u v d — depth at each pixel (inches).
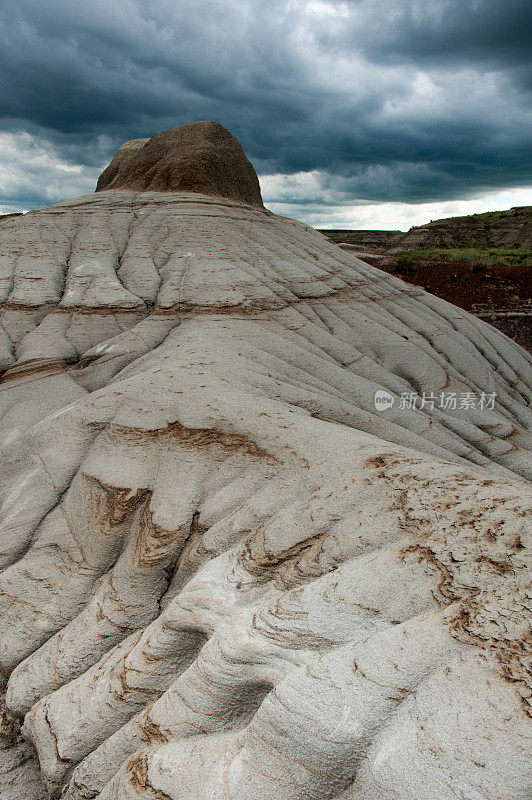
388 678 162.1
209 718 192.4
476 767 132.5
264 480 322.7
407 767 139.3
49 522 381.4
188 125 1267.2
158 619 261.7
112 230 976.9
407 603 189.6
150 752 193.9
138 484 358.9
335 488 278.2
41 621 320.5
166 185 1154.7
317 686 167.0
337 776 153.3
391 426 554.9
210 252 893.8
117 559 342.0
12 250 906.7
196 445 369.4
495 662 153.7
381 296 1004.6
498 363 961.5
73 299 796.0
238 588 247.3
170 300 775.7
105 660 273.1
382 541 229.5
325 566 233.6
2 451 466.0
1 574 353.7
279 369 619.8
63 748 237.8
